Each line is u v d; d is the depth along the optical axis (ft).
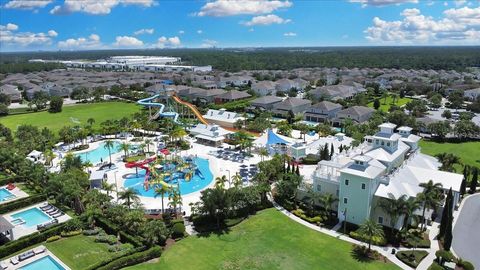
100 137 529.45
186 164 379.76
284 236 254.68
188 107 621.72
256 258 229.45
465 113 600.39
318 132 494.59
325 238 251.60
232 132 511.40
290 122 595.47
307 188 295.69
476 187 333.21
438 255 216.74
